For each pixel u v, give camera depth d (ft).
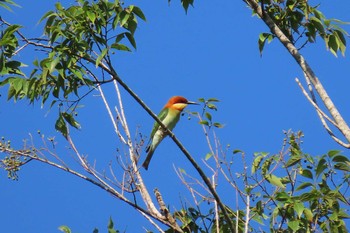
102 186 40.19
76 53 39.34
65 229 39.52
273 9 44.83
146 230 40.32
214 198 38.58
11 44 39.14
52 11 39.91
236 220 38.17
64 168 40.63
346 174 38.52
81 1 40.16
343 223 38.75
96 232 39.63
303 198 38.75
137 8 39.75
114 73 39.58
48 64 38.45
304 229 38.91
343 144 36.78
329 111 38.52
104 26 39.63
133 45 39.88
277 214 38.91
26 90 39.27
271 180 38.81
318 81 39.99
